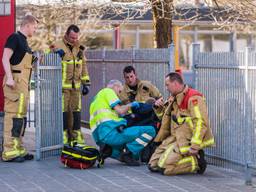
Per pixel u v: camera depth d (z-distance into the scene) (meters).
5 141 17.36
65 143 19.70
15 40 16.84
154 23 24.95
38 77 17.55
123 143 16.84
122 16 34.59
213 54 16.45
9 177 15.24
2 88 18.02
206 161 16.83
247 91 14.90
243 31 37.66
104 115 16.86
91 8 35.00
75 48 19.58
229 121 15.80
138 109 17.23
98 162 16.83
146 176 15.45
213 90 16.53
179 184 14.51
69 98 19.70
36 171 16.05
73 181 14.81
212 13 28.89
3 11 18.06
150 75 20.25
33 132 24.45
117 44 48.22
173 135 15.95
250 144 14.76
